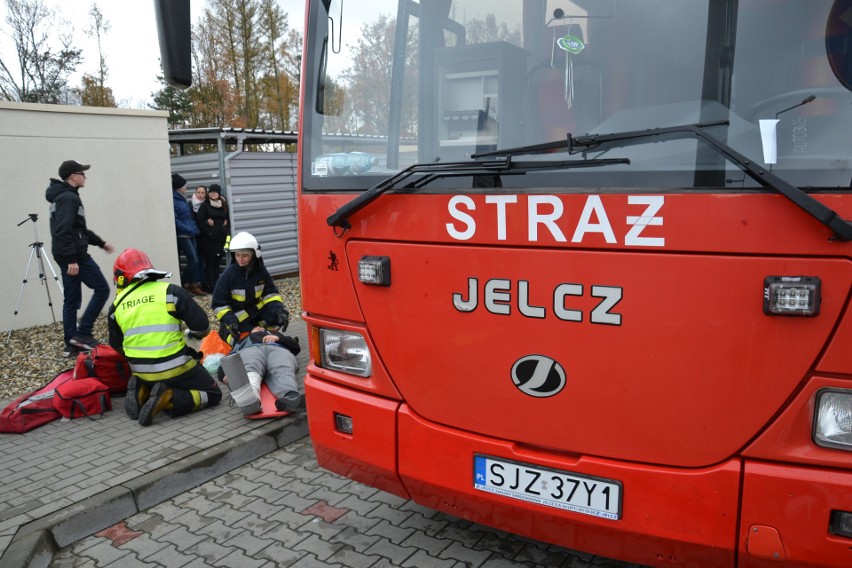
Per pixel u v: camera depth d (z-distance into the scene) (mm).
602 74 2277
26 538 3244
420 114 2646
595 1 2279
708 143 1940
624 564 3023
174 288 4898
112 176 8992
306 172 2871
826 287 1798
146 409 4711
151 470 3980
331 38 2869
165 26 2840
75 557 3320
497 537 3299
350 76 2809
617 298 2082
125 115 9047
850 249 1753
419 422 2592
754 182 1862
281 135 12086
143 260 4969
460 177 2328
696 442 2049
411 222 2475
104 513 3596
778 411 1929
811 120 1934
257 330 5359
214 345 6055
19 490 3777
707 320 1959
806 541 1946
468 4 2533
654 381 2068
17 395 5773
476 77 2531
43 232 8195
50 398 4895
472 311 2377
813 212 1739
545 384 2262
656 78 2176
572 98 2336
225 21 27672
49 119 8203
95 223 8875
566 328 2188
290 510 3695
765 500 1977
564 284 2164
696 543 2102
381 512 3621
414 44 2678
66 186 6508
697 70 2107
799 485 1926
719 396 1985
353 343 2781
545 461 2299
